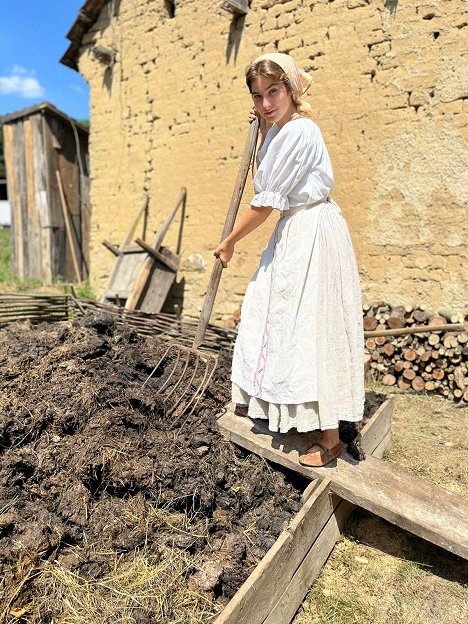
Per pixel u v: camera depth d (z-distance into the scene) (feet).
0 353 9.37
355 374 7.32
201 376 10.03
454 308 15.72
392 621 6.76
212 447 8.07
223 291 21.44
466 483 10.14
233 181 20.79
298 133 6.75
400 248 16.58
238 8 19.04
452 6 14.93
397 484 7.51
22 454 7.11
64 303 16.19
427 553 8.09
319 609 6.89
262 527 7.10
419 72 15.67
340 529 8.31
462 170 15.21
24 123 31.48
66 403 7.93
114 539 6.44
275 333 7.18
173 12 22.44
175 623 5.53
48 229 31.24
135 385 8.93
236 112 20.40
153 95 23.24
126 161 24.82
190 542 6.59
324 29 17.47
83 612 5.52
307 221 7.08
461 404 14.70
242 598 5.37
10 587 5.52
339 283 7.13
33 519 6.33
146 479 7.04
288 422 7.18
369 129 16.80
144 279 21.20
